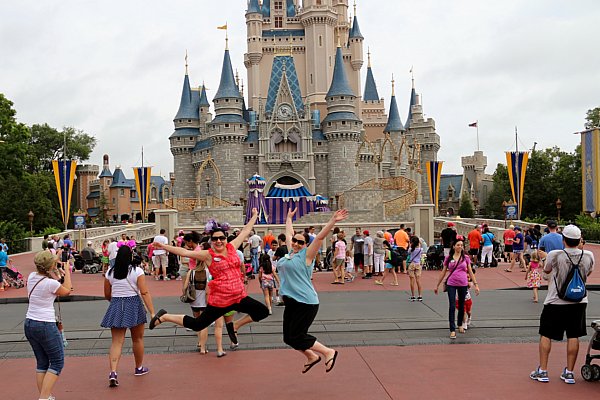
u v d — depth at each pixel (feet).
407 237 89.35
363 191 175.83
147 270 94.94
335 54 367.66
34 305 29.12
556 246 56.08
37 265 29.25
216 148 324.39
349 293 68.74
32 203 224.33
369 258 83.66
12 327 51.31
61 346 29.60
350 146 326.24
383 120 399.24
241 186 326.24
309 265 30.96
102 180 412.36
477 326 48.03
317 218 172.14
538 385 32.14
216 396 31.17
